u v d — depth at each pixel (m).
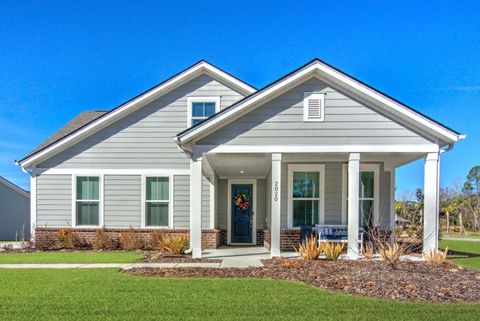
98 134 14.38
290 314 5.15
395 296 6.12
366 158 12.29
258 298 5.96
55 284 6.98
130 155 14.31
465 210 32.78
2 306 5.52
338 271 8.15
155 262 10.07
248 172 14.95
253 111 10.80
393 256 8.62
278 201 10.66
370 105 10.75
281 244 12.91
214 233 13.94
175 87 14.48
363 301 5.81
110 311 5.27
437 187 10.56
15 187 22.89
